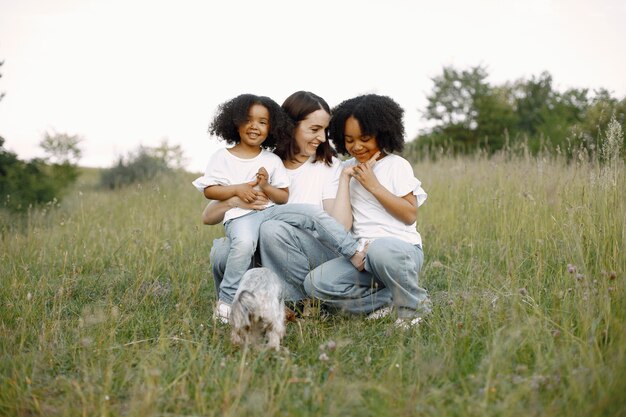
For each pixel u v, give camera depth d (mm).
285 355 3535
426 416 2766
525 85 30234
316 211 4254
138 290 4961
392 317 4188
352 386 2963
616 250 4305
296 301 4531
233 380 3109
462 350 3447
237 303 3592
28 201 11383
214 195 4484
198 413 2887
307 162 4648
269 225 4328
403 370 3283
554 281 4414
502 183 7531
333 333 4035
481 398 2871
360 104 4332
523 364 3242
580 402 2697
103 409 2834
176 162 18453
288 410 2820
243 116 4504
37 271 5680
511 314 3742
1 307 4492
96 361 3537
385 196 4195
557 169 6859
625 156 5121
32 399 3107
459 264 5527
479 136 28797
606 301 3572
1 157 11680
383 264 4027
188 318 4141
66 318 4492
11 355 3680
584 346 3250
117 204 10258
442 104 33562
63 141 14586
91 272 5965
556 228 5219
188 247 6758
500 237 6000
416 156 13633
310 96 4598
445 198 8141
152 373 2975
